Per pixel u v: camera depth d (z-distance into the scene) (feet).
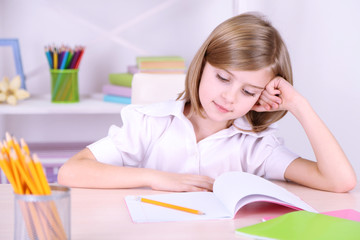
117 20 7.50
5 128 7.65
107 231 2.46
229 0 7.52
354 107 7.68
